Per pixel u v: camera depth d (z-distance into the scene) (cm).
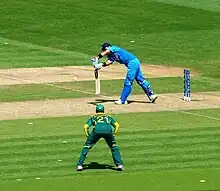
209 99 11538
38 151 8944
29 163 8556
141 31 16288
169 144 9200
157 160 8650
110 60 11431
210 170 8275
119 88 12156
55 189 7675
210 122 10175
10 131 9725
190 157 8756
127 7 17762
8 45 15050
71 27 16388
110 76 12975
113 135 8300
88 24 16575
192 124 10062
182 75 13162
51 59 14125
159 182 7881
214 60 14375
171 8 17888
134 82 12606
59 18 16875
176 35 16088
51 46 15100
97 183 7862
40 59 14100
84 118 10350
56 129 9800
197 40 15750
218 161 8625
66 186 7769
